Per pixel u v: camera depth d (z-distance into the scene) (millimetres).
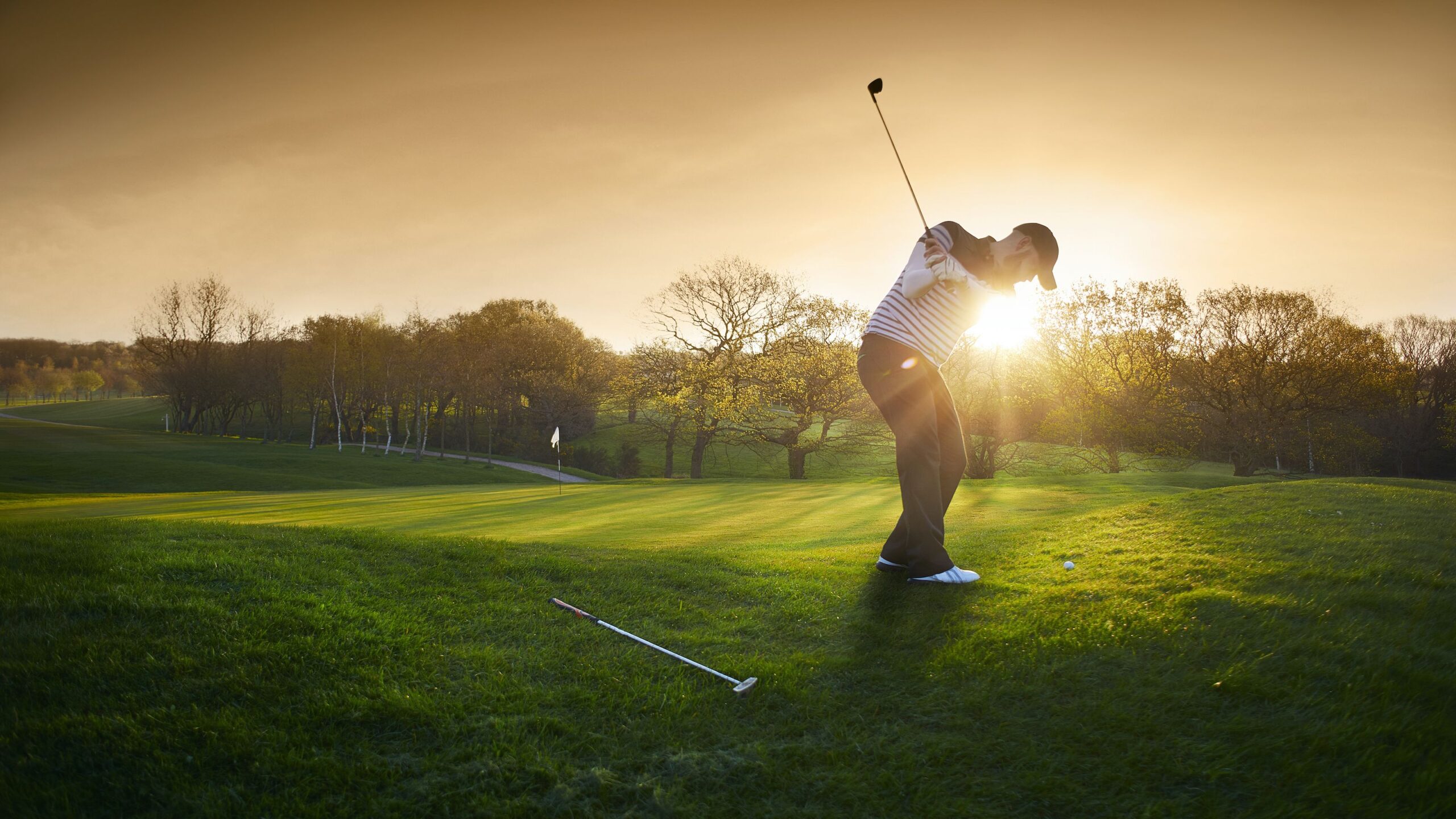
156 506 23031
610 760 3297
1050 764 3117
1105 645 4031
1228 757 3012
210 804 2938
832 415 45406
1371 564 4883
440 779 3143
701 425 47375
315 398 70562
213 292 81688
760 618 4988
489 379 64938
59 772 3029
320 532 6738
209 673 3764
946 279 4906
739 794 3066
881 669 4074
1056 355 41094
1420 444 55750
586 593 5520
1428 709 3129
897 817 2881
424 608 4965
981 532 8656
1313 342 38750
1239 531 6391
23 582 4535
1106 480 23875
